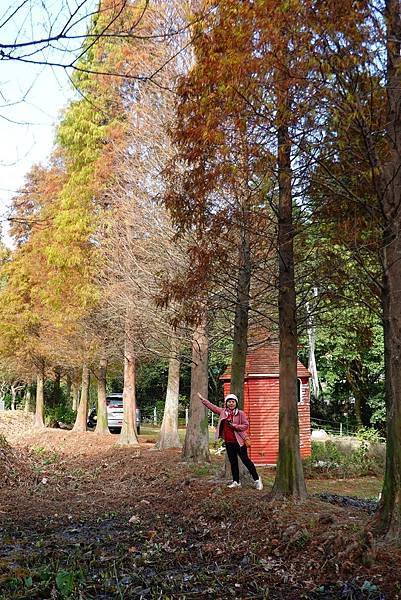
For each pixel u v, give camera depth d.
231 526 8.04
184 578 6.06
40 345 26.62
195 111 7.36
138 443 20.92
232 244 9.58
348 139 6.29
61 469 16.34
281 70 6.02
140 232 14.87
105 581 5.83
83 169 18.75
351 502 10.86
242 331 11.22
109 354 22.81
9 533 8.29
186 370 38.94
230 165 7.30
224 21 6.36
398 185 6.59
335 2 5.54
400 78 6.01
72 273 19.80
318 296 8.99
